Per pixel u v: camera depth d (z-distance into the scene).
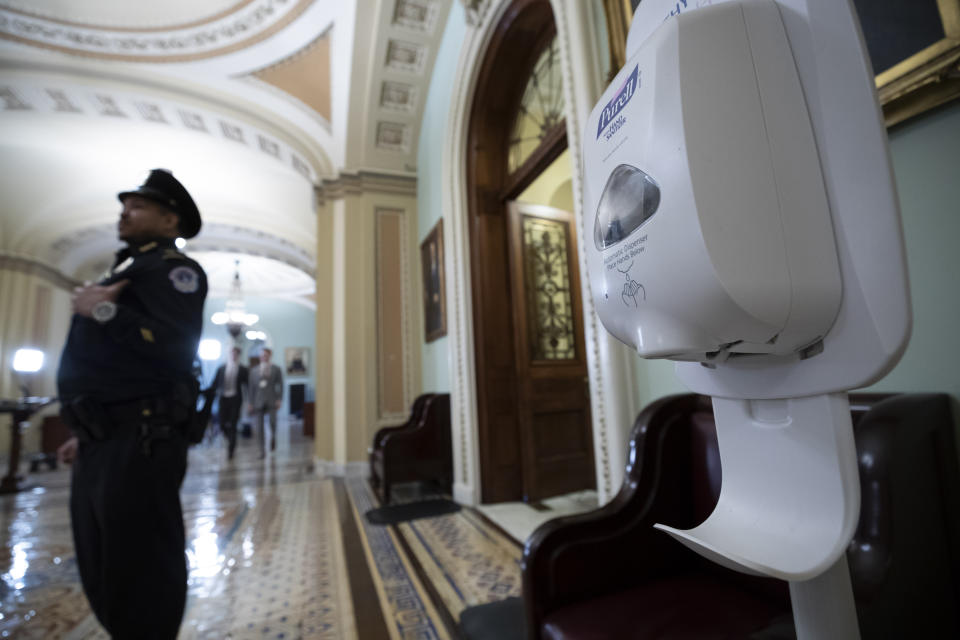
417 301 5.16
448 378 4.09
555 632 0.88
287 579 2.10
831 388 0.38
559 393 3.46
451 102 3.75
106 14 4.47
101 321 1.14
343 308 4.99
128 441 1.15
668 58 0.39
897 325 0.33
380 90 4.68
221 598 1.91
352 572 2.15
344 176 5.25
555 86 2.99
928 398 0.81
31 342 8.52
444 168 3.86
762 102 0.38
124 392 1.18
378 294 5.06
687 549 1.09
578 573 0.97
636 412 1.72
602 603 0.94
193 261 1.42
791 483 0.41
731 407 0.48
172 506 1.20
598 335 1.81
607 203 0.47
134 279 1.27
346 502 3.57
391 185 5.29
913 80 0.87
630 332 0.45
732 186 0.36
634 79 0.43
